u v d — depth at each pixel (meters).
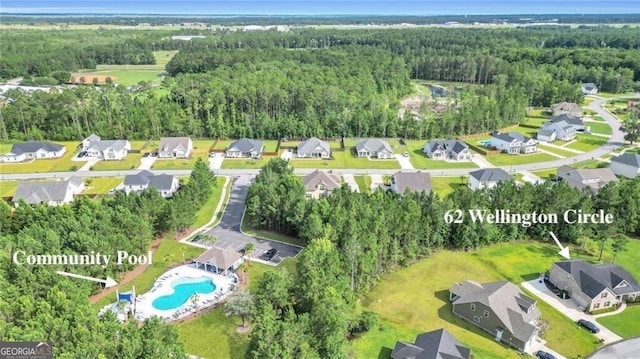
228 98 156.25
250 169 123.38
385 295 70.19
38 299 58.66
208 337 60.16
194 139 148.00
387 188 110.00
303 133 148.00
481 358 56.69
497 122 158.12
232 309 63.72
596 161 128.50
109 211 79.94
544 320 64.06
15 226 81.31
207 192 101.81
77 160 128.62
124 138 146.38
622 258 80.44
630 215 87.06
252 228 90.62
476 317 63.59
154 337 51.72
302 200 85.62
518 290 66.50
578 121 156.50
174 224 84.62
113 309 64.44
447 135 150.88
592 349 59.00
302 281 62.81
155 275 73.94
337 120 150.12
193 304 66.38
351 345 58.84
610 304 67.50
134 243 75.00
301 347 52.31
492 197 89.19
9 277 61.56
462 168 123.94
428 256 80.94
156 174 115.06
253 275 73.75
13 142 141.62
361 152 132.50
